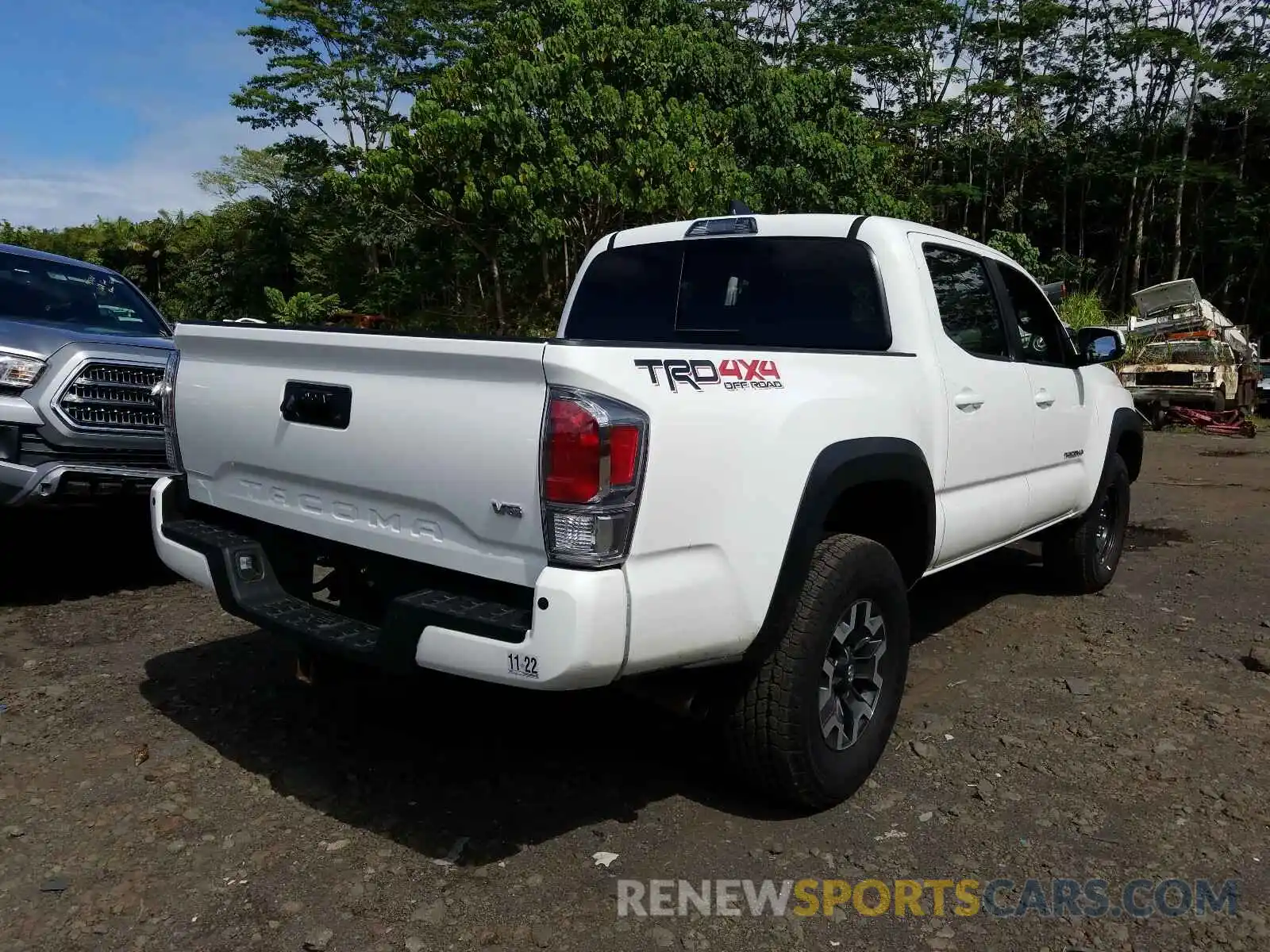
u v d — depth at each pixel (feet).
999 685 13.97
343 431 9.35
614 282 14.89
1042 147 118.01
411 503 8.90
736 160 58.70
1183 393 57.57
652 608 8.13
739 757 9.87
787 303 13.19
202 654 14.80
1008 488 14.60
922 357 12.17
